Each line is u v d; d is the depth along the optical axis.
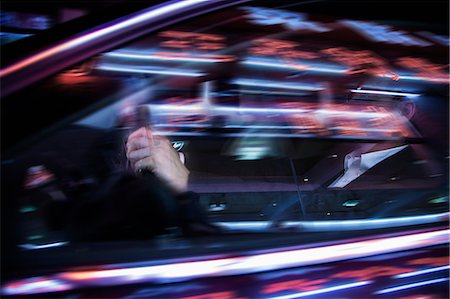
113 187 1.48
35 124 1.40
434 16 2.54
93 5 2.85
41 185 1.37
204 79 1.77
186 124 1.71
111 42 1.58
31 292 1.22
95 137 1.50
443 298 1.49
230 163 1.75
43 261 1.28
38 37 1.59
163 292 1.29
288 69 1.98
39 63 1.47
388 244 1.57
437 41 2.42
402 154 1.99
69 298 1.23
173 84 1.70
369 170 1.93
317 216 1.65
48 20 2.88
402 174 1.93
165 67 1.67
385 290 1.44
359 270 1.47
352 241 1.55
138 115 1.61
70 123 1.45
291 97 1.97
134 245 1.39
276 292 1.35
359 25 2.30
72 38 1.55
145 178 1.55
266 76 1.94
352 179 1.87
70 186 1.42
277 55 1.98
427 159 2.00
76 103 1.48
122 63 1.58
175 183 1.60
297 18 2.11
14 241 1.28
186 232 1.48
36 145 1.38
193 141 1.72
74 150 1.45
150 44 1.64
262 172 1.76
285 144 1.87
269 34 1.98
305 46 2.06
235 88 1.86
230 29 1.86
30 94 1.41
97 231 1.39
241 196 1.65
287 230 1.56
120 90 1.57
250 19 1.94
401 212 1.72
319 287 1.40
